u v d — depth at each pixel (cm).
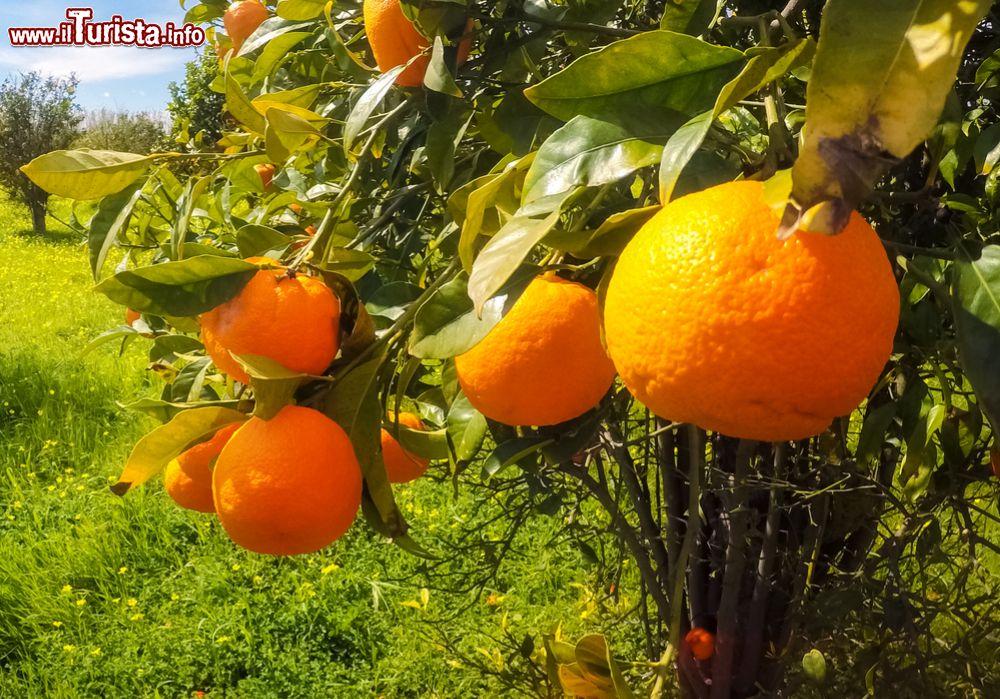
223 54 110
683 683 116
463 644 190
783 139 43
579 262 54
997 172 59
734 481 87
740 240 36
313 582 227
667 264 37
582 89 44
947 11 31
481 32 68
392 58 66
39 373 379
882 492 88
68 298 592
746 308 36
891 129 31
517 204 53
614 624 157
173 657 200
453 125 66
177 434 56
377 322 64
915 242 71
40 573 233
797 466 101
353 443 57
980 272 44
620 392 64
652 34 42
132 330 89
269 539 52
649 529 115
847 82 31
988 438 79
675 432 108
